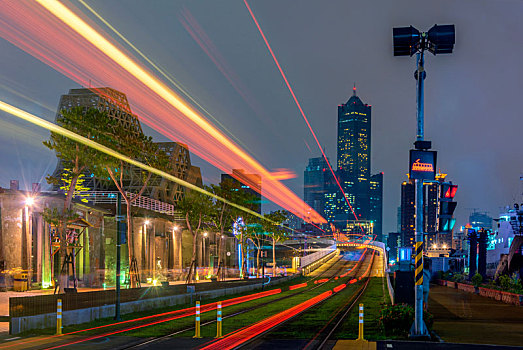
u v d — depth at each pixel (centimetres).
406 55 2375
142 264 6938
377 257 16675
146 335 2423
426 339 2244
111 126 4906
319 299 5259
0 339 2291
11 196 4938
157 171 5325
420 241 2284
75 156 4531
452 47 2288
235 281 6134
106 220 6238
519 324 3002
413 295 2981
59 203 5338
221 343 2173
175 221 8650
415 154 2278
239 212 9019
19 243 4922
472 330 2695
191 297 4606
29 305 2575
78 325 2817
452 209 2602
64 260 4416
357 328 2767
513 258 9294
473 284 6644
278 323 3023
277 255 19538
